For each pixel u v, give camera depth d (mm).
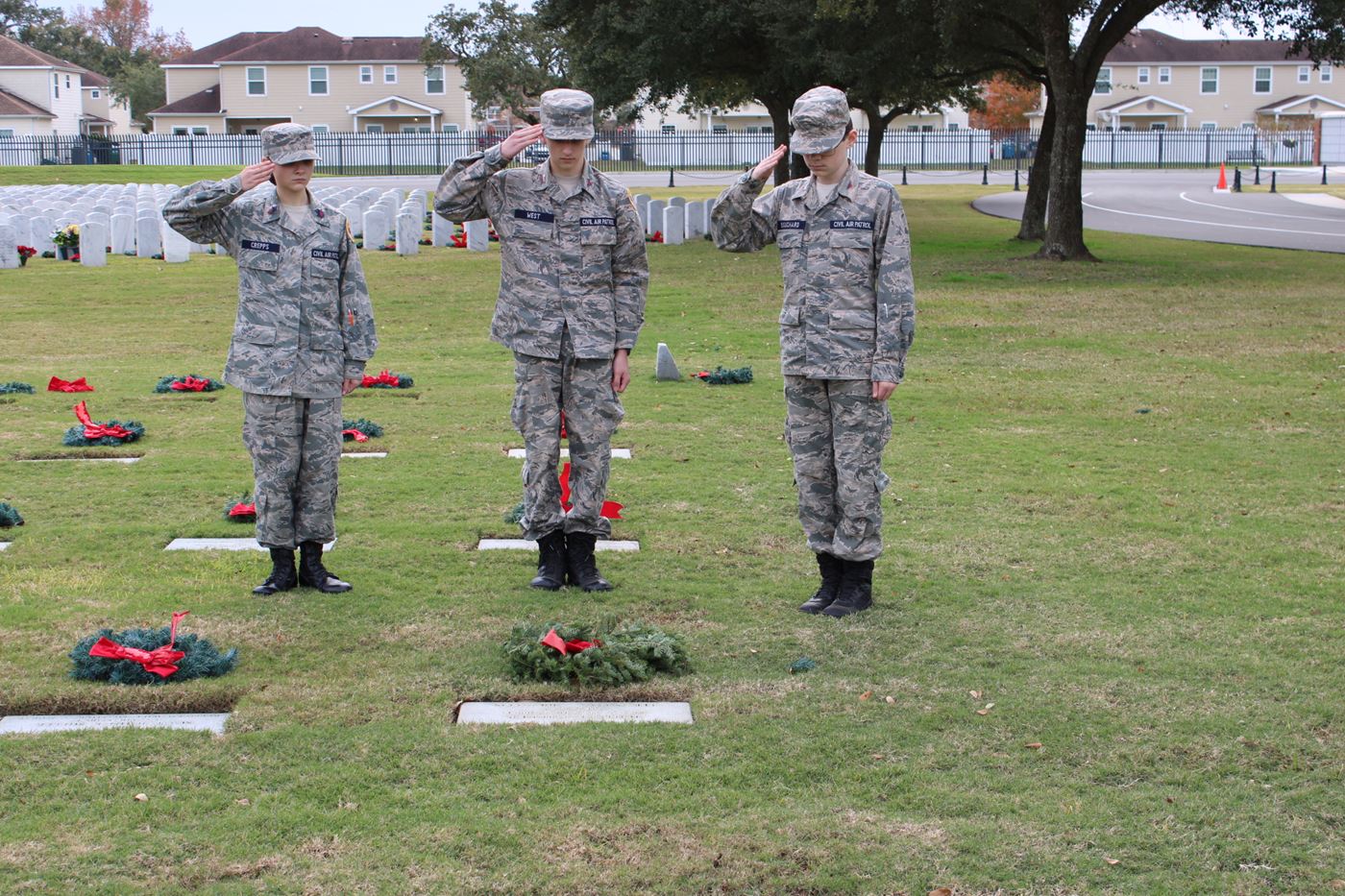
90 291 20422
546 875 3895
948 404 11953
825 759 4680
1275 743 4820
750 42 31578
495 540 7633
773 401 12047
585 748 4727
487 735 4832
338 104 69562
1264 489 8812
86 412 10250
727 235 6320
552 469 6559
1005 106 70375
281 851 4004
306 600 6395
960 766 4645
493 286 21125
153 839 4055
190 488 8711
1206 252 26484
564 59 61219
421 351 15281
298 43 69500
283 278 6242
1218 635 5992
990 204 42625
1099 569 7059
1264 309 18016
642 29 30250
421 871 3902
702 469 9414
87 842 4031
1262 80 79000
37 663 5441
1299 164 70500
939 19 25391
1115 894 3832
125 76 88250
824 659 5676
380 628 5988
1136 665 5617
